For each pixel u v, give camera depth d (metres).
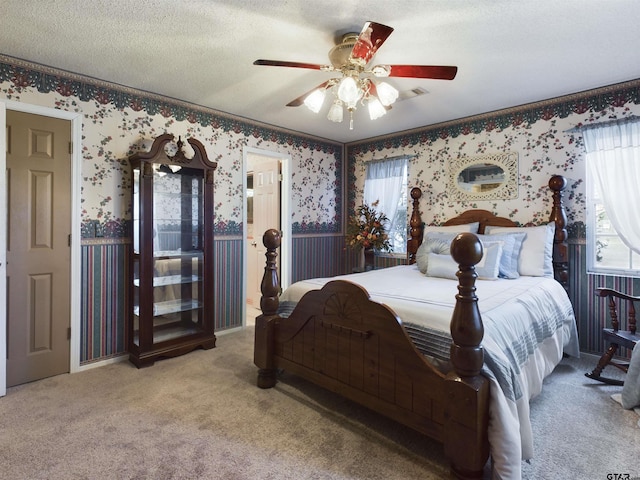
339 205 5.21
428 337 1.82
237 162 3.98
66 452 1.83
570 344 2.98
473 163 3.92
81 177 2.90
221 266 3.89
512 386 1.63
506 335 1.84
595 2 1.94
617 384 2.60
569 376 2.78
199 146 3.30
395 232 4.62
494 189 3.78
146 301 2.99
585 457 1.80
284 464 1.75
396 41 2.34
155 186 3.21
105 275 3.04
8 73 2.57
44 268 2.75
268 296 2.58
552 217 3.27
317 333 2.24
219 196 3.84
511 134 3.66
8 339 2.59
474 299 1.57
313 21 2.14
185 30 2.24
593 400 2.39
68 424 2.09
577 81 2.99
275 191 4.67
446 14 2.05
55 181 2.79
